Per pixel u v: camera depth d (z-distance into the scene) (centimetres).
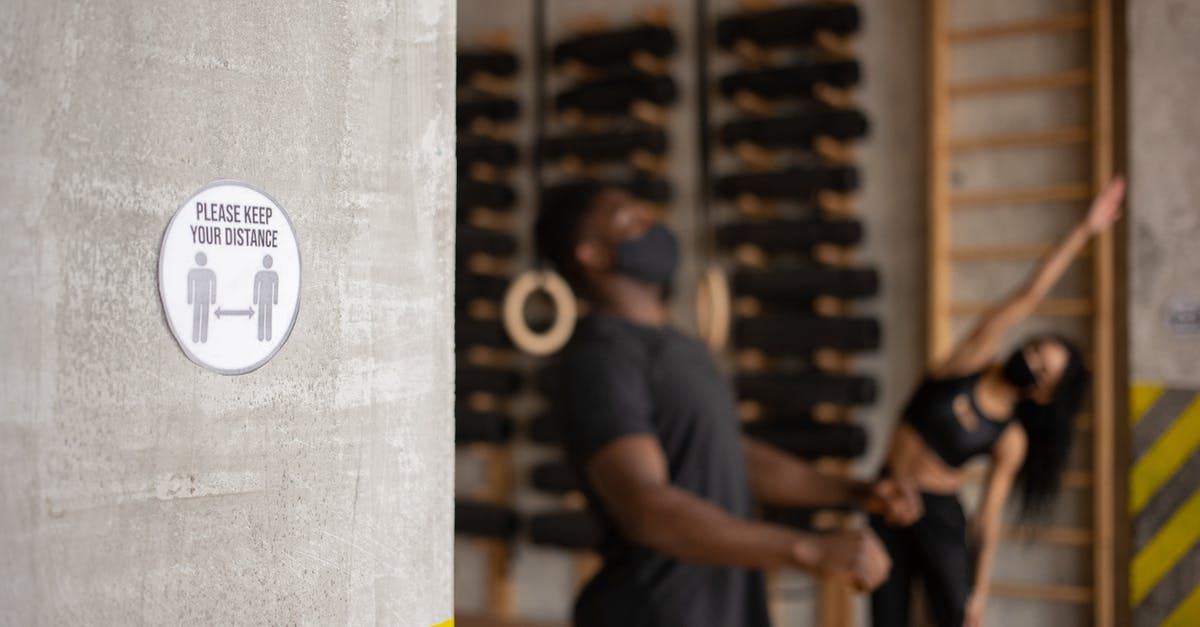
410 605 137
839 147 503
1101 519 445
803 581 506
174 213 111
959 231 486
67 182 102
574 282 225
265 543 120
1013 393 382
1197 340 408
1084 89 462
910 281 497
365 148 132
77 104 103
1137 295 418
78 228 103
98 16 104
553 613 563
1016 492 463
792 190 493
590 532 507
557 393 206
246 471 118
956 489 394
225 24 116
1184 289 410
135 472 108
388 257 135
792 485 234
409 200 137
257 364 119
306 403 125
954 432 383
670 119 547
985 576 395
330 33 128
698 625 197
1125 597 449
